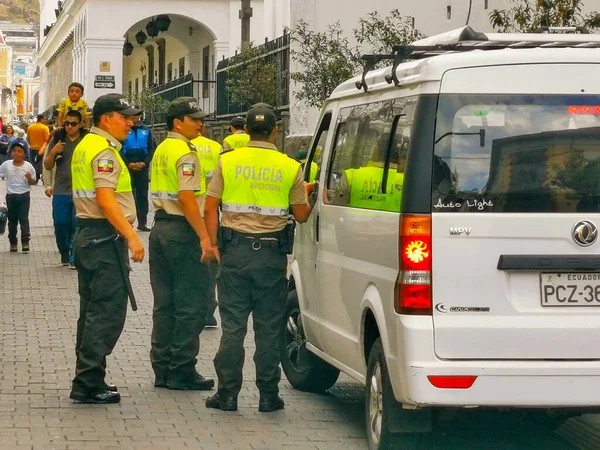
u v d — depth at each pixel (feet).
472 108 20.44
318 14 76.07
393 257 20.80
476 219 20.25
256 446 23.73
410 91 21.31
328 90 55.42
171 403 27.61
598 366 20.35
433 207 20.27
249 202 26.27
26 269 53.26
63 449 22.98
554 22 37.45
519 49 20.71
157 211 29.22
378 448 21.83
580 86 20.62
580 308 20.45
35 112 422.00
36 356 32.71
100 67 164.55
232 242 26.43
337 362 25.48
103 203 26.30
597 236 20.40
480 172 20.34
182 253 28.91
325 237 25.84
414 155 20.40
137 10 164.04
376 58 22.20
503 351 20.30
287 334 29.89
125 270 27.14
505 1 55.47
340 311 24.58
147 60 222.89
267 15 114.01
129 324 38.58
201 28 171.63
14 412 26.11
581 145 20.58
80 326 28.12
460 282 20.24
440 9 66.18
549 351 20.36
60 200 53.42
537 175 20.43
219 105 112.68
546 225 20.34
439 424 26.17
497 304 20.27
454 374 20.11
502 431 25.75
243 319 26.73
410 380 20.20
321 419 26.35
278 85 83.15
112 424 25.25
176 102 28.78
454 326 20.18
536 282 20.40
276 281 26.63
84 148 26.78
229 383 26.86
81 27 182.09
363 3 74.18
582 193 20.48
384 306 21.29
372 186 22.62
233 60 86.99
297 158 30.35
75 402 27.25
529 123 20.49
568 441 24.94
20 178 60.08
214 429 25.12
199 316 29.14
